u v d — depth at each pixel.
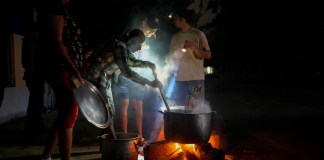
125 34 4.74
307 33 25.83
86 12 14.84
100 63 4.50
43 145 5.57
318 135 6.83
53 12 3.59
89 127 7.37
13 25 8.86
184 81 5.55
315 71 26.81
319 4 24.28
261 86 28.23
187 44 5.18
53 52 3.70
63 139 3.77
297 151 5.48
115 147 3.86
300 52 27.12
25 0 9.70
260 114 10.23
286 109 11.61
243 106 12.73
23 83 9.63
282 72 31.05
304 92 19.84
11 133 6.59
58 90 3.77
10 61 8.76
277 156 5.14
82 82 3.69
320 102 13.97
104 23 15.79
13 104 8.52
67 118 3.76
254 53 35.47
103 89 4.52
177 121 3.93
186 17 5.57
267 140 6.29
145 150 4.19
